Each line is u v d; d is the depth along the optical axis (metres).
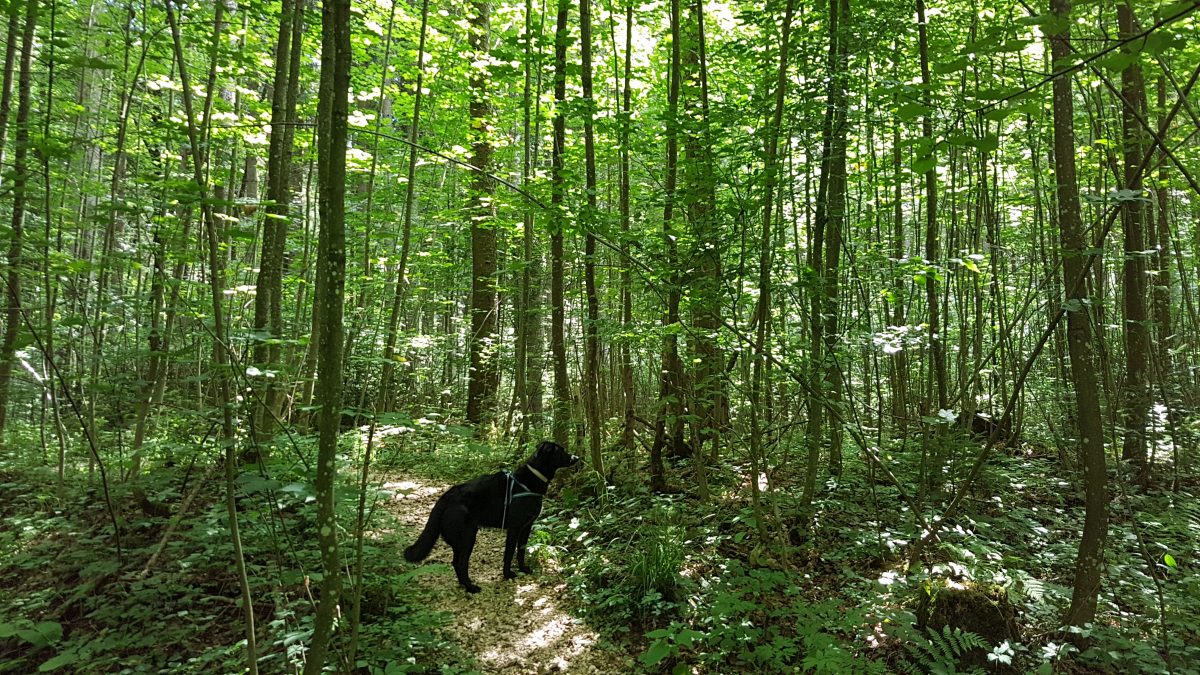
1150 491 5.34
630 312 6.66
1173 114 2.93
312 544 4.29
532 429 9.14
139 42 6.70
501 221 7.34
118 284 6.43
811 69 4.74
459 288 11.79
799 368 4.78
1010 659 3.05
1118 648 3.23
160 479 4.52
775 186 4.62
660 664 3.52
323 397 2.20
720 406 6.23
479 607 4.27
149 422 5.70
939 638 3.18
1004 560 4.27
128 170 8.18
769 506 5.22
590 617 4.10
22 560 3.91
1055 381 6.82
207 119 4.01
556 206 4.36
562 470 6.93
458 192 11.66
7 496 5.12
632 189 7.97
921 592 3.69
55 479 5.18
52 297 4.56
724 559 4.58
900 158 7.05
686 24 7.07
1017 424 7.02
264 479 2.53
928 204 5.95
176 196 2.59
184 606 3.69
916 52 6.30
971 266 4.32
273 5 5.90
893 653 3.39
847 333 5.00
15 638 3.33
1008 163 7.75
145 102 7.02
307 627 3.34
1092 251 3.19
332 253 2.19
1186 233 8.38
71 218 6.35
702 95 5.73
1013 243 8.56
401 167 9.10
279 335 5.31
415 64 7.81
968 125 5.39
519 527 4.73
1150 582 3.75
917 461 5.45
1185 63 4.91
